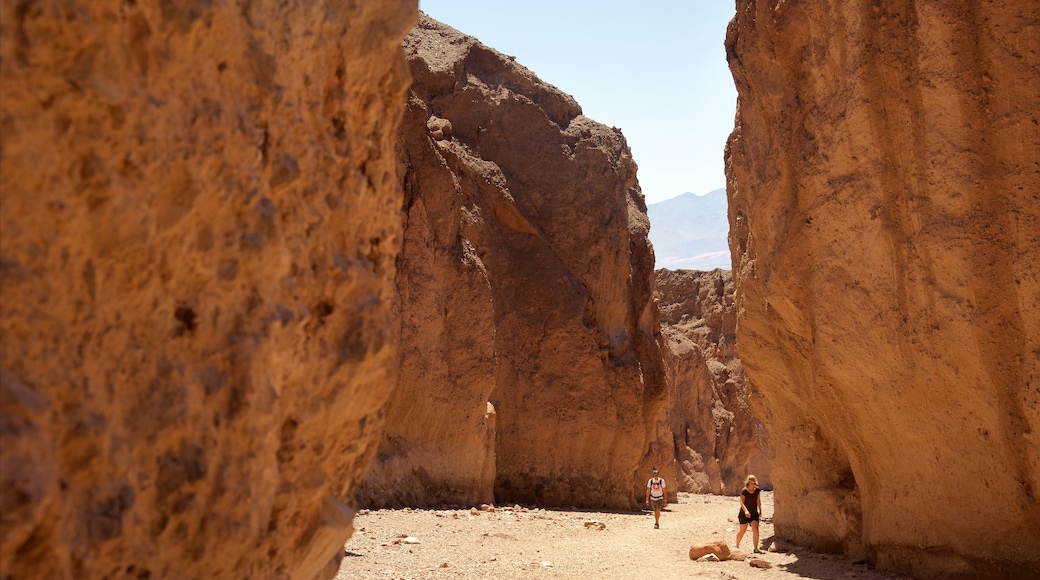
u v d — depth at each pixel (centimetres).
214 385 263
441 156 2036
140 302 242
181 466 249
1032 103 754
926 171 827
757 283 1141
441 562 992
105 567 222
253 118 291
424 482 1723
